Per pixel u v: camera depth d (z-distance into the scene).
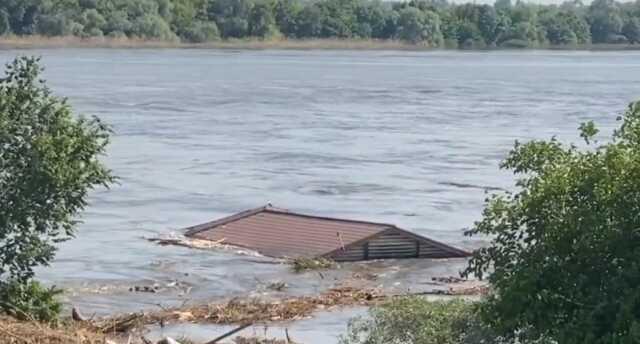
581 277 25.52
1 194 41.56
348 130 146.62
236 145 126.06
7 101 41.81
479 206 84.94
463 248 67.00
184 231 70.25
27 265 41.97
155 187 91.50
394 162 112.56
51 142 41.66
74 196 42.19
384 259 62.59
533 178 28.19
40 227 41.81
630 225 25.38
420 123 158.12
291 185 95.31
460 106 191.38
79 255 62.22
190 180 96.62
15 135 41.66
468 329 30.78
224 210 81.62
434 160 114.50
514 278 26.05
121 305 50.91
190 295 53.59
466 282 56.00
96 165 42.88
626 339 24.27
